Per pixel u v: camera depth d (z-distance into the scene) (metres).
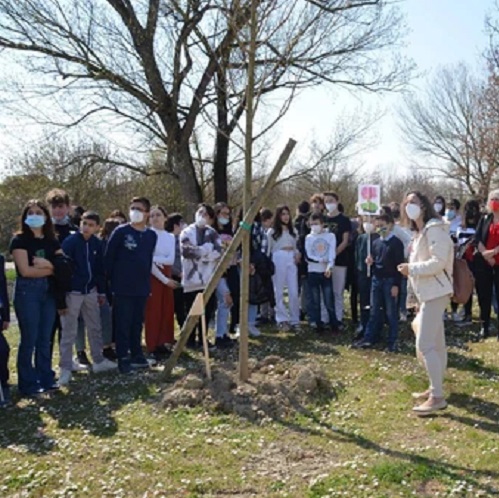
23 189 20.17
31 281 6.70
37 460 4.93
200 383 6.48
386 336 9.56
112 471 4.68
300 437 5.39
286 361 7.41
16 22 14.70
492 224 9.27
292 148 6.42
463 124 34.47
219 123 12.19
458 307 11.17
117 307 7.68
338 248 10.08
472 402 6.34
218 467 4.78
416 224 6.15
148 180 23.77
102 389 6.96
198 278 8.64
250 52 6.26
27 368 6.82
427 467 4.64
